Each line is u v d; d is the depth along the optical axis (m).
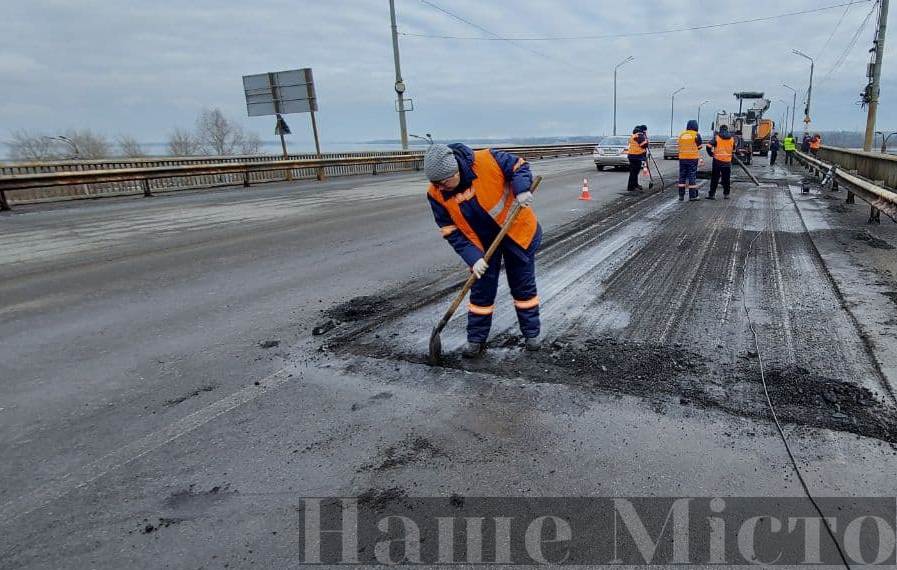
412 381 3.15
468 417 2.74
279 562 1.88
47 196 13.14
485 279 3.29
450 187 3.05
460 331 3.90
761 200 10.23
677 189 12.53
